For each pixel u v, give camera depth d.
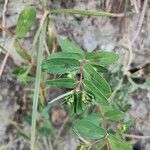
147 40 0.20
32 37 0.20
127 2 0.20
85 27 0.20
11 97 0.20
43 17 0.18
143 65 0.21
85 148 0.17
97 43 0.20
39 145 0.21
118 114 0.17
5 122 0.21
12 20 0.19
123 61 0.20
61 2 0.20
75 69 0.15
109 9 0.20
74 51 0.17
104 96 0.15
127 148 0.16
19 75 0.19
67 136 0.21
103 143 0.17
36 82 0.17
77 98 0.15
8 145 0.21
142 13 0.19
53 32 0.19
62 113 0.21
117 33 0.20
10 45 0.18
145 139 0.21
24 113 0.21
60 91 0.20
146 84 0.20
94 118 0.17
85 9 0.20
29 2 0.19
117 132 0.18
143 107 0.21
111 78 0.20
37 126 0.21
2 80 0.20
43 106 0.20
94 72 0.15
